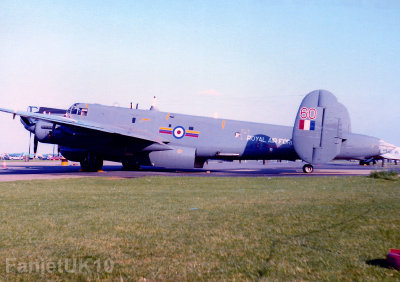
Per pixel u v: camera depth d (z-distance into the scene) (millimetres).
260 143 22672
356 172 23922
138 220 6008
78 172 21562
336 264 3555
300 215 6363
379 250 4059
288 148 22766
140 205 7898
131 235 4898
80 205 7918
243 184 13656
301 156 20797
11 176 17781
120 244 4418
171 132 22641
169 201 8602
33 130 23484
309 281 3094
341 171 25469
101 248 4227
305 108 20812
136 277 3246
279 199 8820
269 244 4383
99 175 18734
